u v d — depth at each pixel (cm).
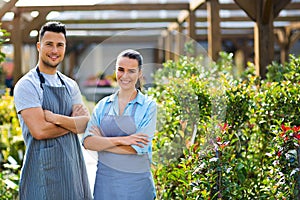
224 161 356
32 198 318
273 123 393
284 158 355
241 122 398
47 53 316
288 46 1123
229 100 389
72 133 326
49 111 313
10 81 802
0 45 461
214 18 691
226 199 353
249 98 401
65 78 332
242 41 1290
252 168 387
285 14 987
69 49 1155
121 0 845
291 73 430
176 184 364
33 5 720
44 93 315
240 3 524
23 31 817
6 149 502
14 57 787
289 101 385
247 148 410
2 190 425
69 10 756
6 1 595
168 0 862
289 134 354
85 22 957
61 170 319
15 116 533
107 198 297
